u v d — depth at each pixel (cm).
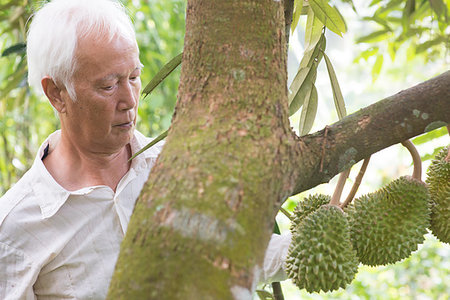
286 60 72
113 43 119
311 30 140
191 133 63
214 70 67
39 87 130
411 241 101
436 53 217
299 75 140
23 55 224
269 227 60
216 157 60
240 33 68
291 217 111
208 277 54
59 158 143
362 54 230
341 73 446
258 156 61
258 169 60
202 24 69
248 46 68
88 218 132
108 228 133
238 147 61
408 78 425
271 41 69
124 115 126
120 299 54
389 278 416
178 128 64
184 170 59
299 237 96
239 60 67
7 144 308
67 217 132
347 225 97
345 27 131
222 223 56
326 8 129
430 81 76
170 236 55
